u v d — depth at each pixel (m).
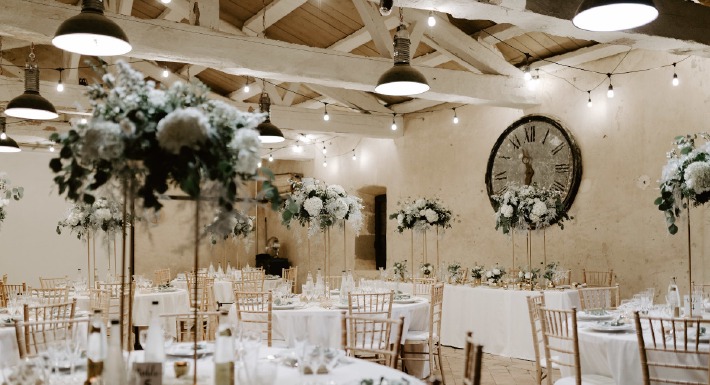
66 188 2.48
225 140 2.22
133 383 2.10
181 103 2.25
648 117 7.29
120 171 2.15
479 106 9.56
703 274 6.66
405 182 11.00
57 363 2.50
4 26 5.31
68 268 12.32
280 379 2.53
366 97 10.78
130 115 2.14
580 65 8.06
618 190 7.56
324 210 6.37
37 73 5.45
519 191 7.50
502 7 4.98
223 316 2.19
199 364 2.74
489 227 9.27
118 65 2.22
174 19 9.94
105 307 6.58
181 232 13.34
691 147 4.33
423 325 6.07
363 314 5.20
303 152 13.53
